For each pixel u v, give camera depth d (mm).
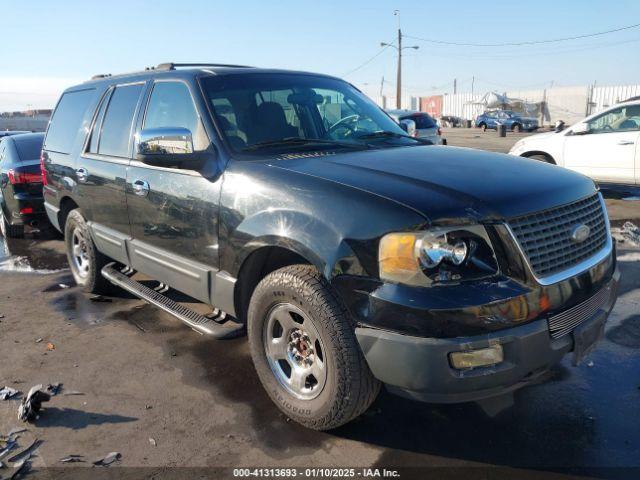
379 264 2482
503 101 46969
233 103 3627
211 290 3439
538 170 3029
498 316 2381
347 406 2734
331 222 2654
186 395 3455
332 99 4113
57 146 5430
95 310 4953
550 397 3289
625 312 4504
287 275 2873
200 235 3441
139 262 4180
